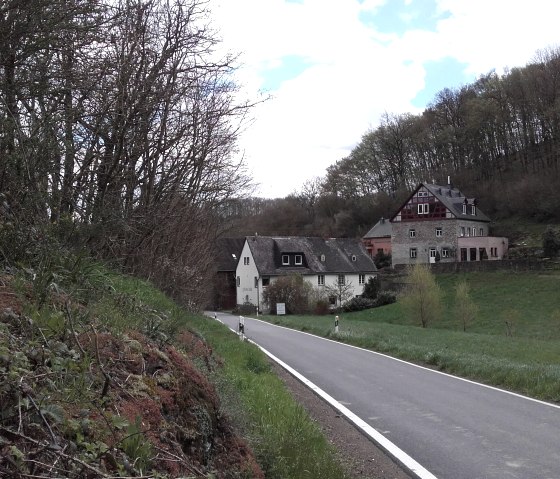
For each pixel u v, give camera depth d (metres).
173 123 9.73
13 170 5.02
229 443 4.61
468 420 8.98
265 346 21.72
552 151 84.31
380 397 11.03
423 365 16.20
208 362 7.02
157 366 4.21
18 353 2.86
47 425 2.49
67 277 4.91
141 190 9.65
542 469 6.45
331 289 57.22
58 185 5.91
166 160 10.15
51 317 3.69
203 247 17.95
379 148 102.00
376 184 103.00
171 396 3.95
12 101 5.85
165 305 8.39
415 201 75.06
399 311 46.59
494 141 93.94
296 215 100.94
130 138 7.95
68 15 6.24
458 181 93.31
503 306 45.19
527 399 10.82
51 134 5.49
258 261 63.56
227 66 9.76
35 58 6.20
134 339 4.36
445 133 97.25
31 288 4.23
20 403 2.50
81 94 7.07
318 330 28.70
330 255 67.12
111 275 6.78
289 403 8.42
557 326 36.56
